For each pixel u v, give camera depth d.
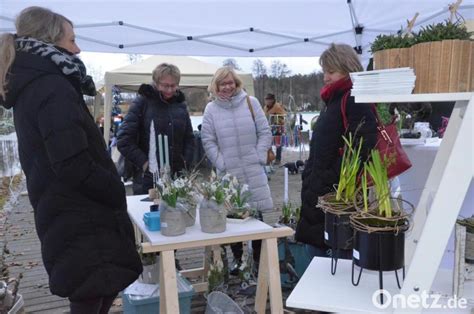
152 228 1.74
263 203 2.67
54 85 1.31
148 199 2.31
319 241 1.92
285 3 3.41
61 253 1.36
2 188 5.97
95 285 1.38
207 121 2.68
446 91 0.94
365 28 4.12
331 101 1.88
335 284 1.11
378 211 1.02
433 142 2.20
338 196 1.17
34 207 1.39
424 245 0.95
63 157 1.28
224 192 1.76
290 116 10.28
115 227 1.45
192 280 2.87
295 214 2.80
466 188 0.92
